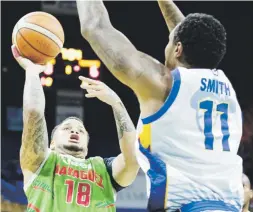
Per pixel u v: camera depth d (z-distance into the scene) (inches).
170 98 142.2
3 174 611.5
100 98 229.9
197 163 142.2
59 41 204.2
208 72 149.6
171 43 153.4
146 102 144.6
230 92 154.2
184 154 141.5
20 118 751.1
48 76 727.1
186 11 783.7
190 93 144.0
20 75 766.5
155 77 143.3
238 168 150.2
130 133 247.6
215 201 141.0
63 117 737.0
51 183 244.1
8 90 762.2
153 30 817.5
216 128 146.5
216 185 142.7
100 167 258.4
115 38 148.0
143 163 145.7
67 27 753.6
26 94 230.7
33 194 241.6
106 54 146.2
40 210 237.9
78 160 259.0
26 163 244.1
